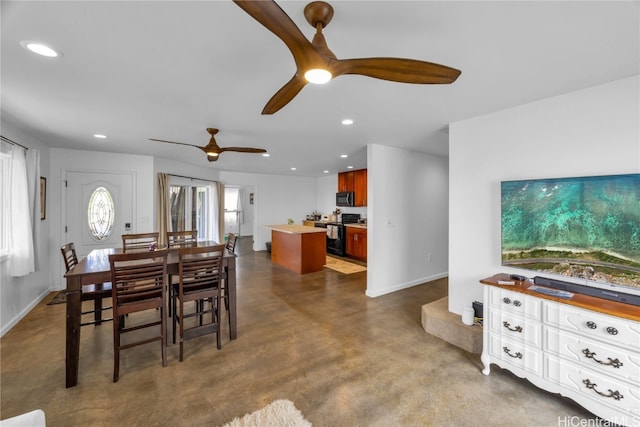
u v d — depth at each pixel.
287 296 4.06
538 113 2.25
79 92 2.10
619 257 1.83
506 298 2.04
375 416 1.77
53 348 2.57
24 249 3.06
